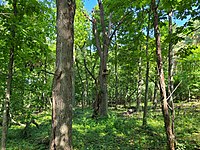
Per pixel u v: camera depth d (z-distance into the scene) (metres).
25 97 9.00
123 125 13.00
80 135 10.60
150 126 13.05
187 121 14.92
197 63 14.23
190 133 11.90
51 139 4.95
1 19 5.92
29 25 6.02
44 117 17.08
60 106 4.95
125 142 9.75
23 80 7.16
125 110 23.72
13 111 8.80
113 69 31.69
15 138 10.51
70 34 5.21
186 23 6.79
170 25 9.52
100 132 11.55
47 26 7.12
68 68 5.10
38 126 12.77
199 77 15.60
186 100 29.20
